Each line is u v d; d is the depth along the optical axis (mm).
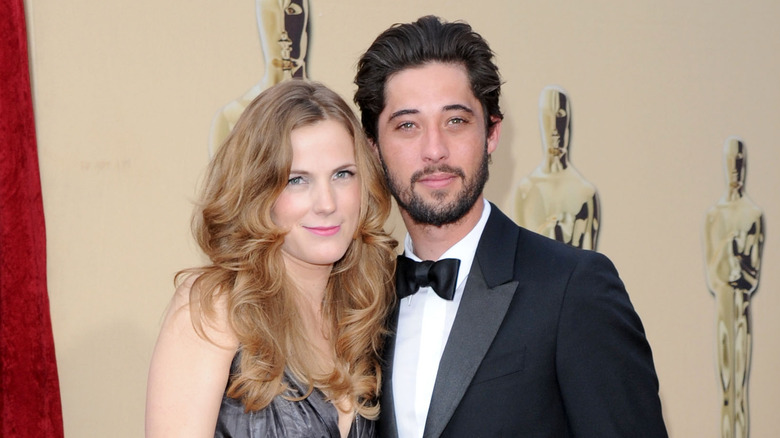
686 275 3289
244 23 2564
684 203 3262
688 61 3230
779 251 3482
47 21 2371
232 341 1499
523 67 2947
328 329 1692
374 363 1639
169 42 2482
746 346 3447
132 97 2453
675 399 3305
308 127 1539
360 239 1696
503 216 1687
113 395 2482
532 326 1493
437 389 1501
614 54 3096
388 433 1568
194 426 1450
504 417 1469
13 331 2281
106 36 2422
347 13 2695
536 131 2980
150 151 2479
